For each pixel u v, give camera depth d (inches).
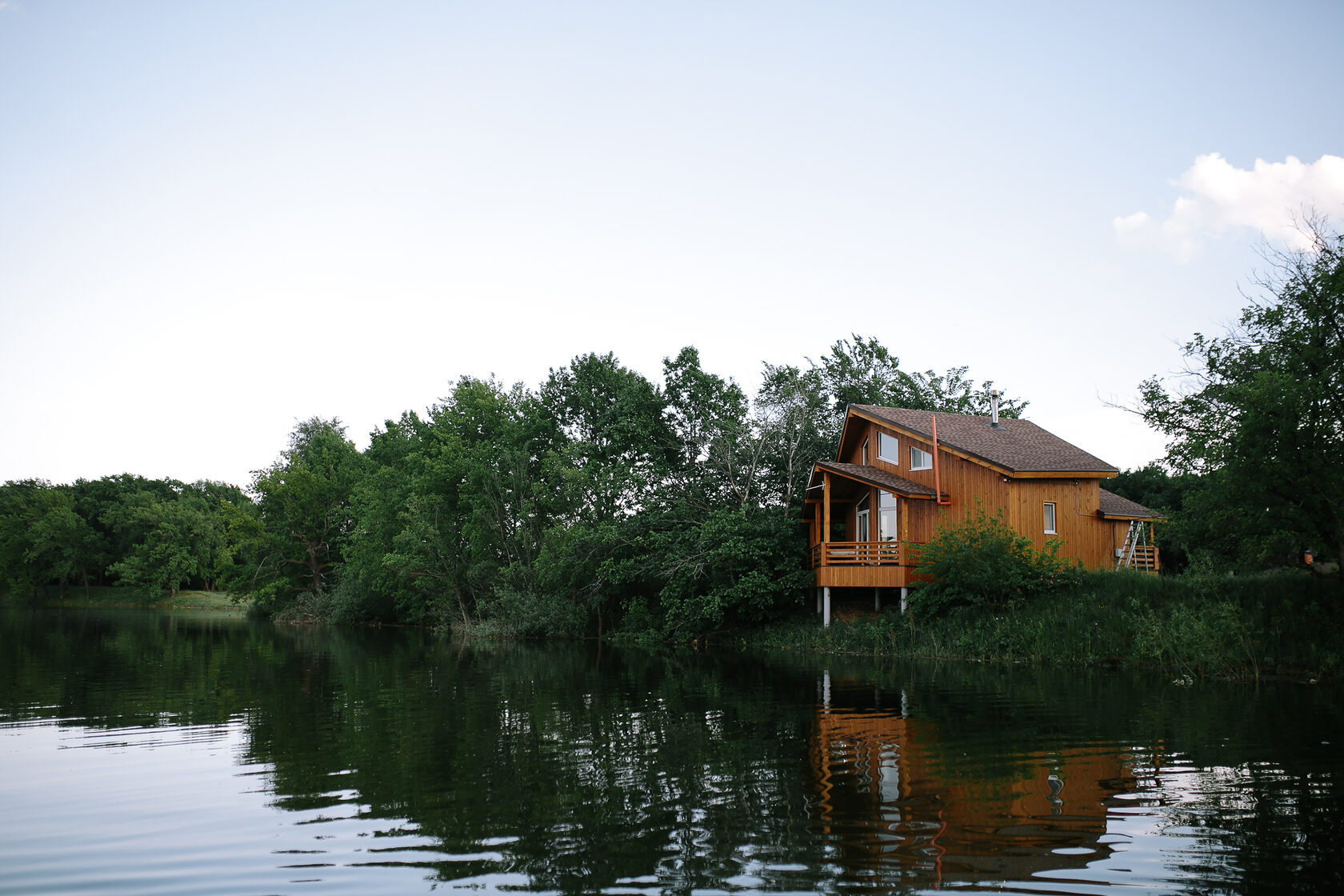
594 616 1688.0
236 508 2674.7
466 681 865.5
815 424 1589.6
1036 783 395.2
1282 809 350.6
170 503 3587.6
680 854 304.3
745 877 280.7
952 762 438.9
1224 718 561.9
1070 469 1140.5
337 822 352.2
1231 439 775.7
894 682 796.0
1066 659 905.5
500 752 489.1
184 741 539.8
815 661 1045.8
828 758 455.5
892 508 1314.0
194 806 380.5
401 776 432.8
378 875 289.6
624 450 1739.7
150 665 1057.5
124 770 454.9
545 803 374.0
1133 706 613.9
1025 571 1043.9
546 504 1743.4
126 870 300.0
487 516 1777.8
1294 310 824.9
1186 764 429.4
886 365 1820.9
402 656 1194.6
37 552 3467.0
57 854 318.3
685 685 805.2
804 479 1547.7
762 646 1298.0
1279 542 903.7
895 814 348.2
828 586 1203.2
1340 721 546.0
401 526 2049.7
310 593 2471.7
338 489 2593.5
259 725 598.5
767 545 1338.6
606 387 1968.5
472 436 2075.5
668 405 1736.0
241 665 1058.1
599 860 299.4
